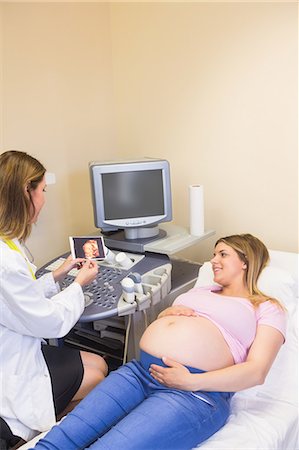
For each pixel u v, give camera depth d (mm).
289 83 2172
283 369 1710
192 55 2473
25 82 2367
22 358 1559
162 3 2518
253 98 2305
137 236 2328
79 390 1729
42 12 2395
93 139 2773
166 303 2145
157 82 2658
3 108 2289
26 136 2410
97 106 2773
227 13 2291
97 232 2531
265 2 2156
